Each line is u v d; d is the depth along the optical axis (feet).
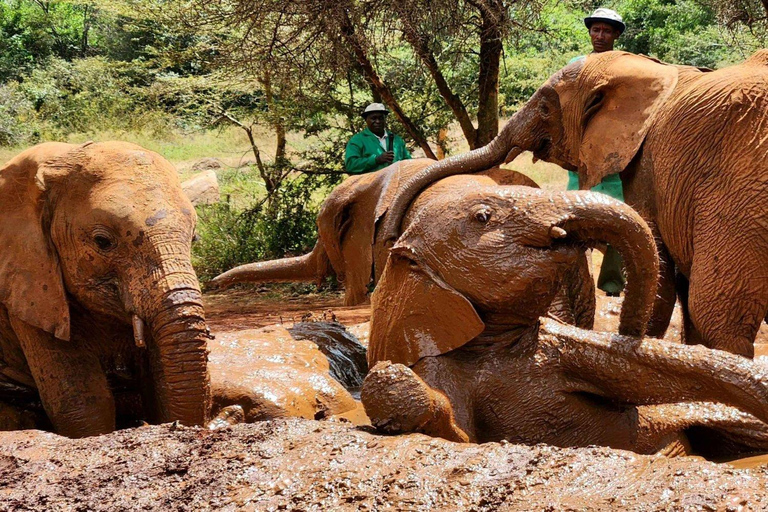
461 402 13.62
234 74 55.47
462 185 21.66
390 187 23.95
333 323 26.96
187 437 11.77
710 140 19.11
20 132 98.48
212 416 18.51
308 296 47.57
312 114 55.83
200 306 17.83
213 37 60.70
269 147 84.74
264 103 61.52
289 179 63.77
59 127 99.30
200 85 63.52
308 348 23.36
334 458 10.42
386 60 55.72
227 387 18.83
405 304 14.32
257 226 55.88
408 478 9.77
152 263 17.94
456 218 13.98
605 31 29.55
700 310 19.01
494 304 13.74
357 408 20.01
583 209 13.43
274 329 25.07
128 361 19.99
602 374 13.69
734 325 18.71
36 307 18.34
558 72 22.49
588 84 21.76
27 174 18.84
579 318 18.71
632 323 13.99
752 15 53.06
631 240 13.37
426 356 14.03
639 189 20.79
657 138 20.25
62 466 11.28
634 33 88.33
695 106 19.53
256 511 9.59
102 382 19.03
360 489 9.74
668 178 19.76
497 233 13.67
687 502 8.34
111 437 12.09
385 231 22.34
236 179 68.90
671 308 21.20
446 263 13.96
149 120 88.33
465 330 13.79
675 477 8.77
